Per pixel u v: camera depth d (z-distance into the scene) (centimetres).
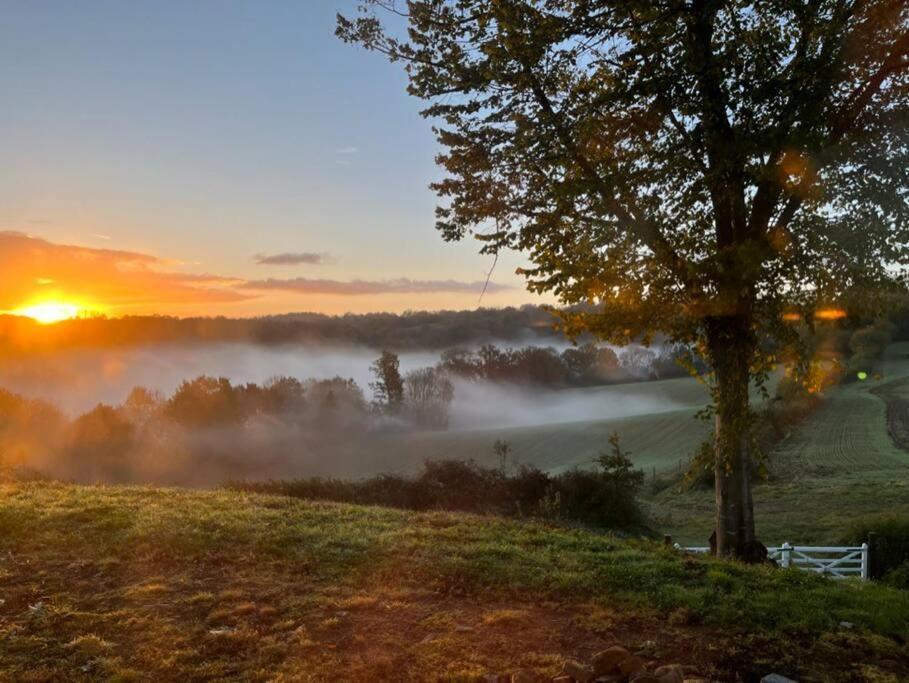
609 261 1224
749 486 1368
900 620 782
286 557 942
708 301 1198
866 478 4244
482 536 1089
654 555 1026
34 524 1067
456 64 1367
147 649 667
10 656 651
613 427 8469
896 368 8600
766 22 1245
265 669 629
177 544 979
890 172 1117
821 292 1195
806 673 635
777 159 1166
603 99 1209
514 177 1407
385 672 621
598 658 616
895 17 1112
